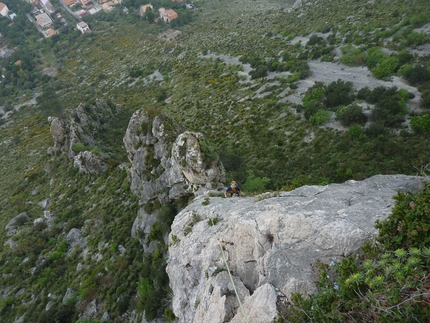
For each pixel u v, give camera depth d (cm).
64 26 14700
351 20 6944
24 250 3938
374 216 838
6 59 13625
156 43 12000
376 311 550
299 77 5441
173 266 1484
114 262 3064
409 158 2908
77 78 11606
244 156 3981
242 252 1062
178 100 7362
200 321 1019
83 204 4388
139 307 2238
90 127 6169
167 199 2638
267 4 13988
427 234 600
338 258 789
